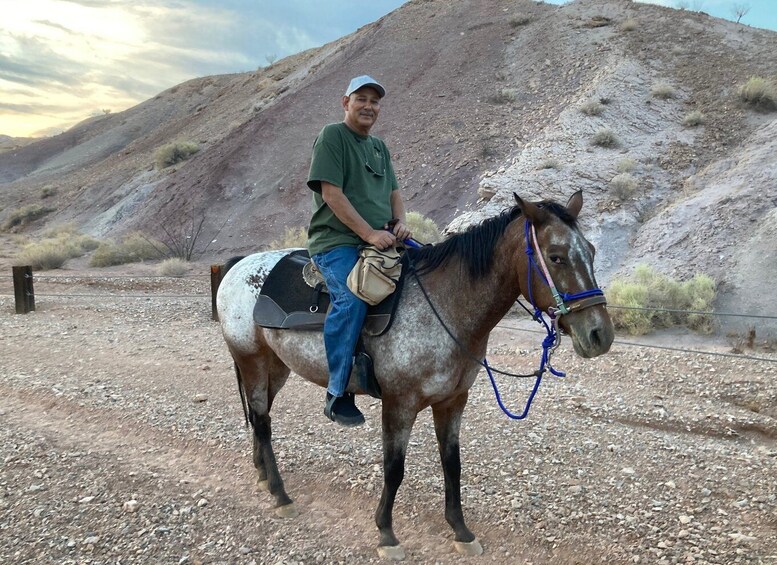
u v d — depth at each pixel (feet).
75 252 83.66
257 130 111.04
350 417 12.82
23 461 17.49
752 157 52.19
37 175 209.46
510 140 75.15
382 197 13.50
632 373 27.17
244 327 15.76
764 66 73.92
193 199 99.91
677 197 52.39
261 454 16.31
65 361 28.78
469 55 105.91
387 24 135.03
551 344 11.91
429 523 14.61
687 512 15.01
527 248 11.46
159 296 48.65
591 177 56.75
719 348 31.55
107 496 15.53
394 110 97.40
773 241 40.04
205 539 13.79
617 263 46.73
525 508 15.17
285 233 78.89
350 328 12.45
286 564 12.86
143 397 23.48
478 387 25.20
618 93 72.64
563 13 108.78
